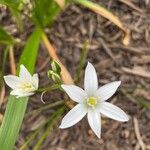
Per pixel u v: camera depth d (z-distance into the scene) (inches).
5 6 12.6
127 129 12.6
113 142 12.6
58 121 12.8
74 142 12.7
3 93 13.2
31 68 11.2
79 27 13.7
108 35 13.5
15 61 13.5
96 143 12.6
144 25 13.5
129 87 12.9
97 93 9.2
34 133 11.9
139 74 13.0
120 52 13.3
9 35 12.9
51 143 12.7
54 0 12.0
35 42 12.0
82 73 13.0
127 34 12.9
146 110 12.7
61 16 13.8
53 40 13.6
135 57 13.2
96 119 8.9
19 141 12.8
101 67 13.2
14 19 13.9
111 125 12.7
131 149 12.4
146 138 12.5
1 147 10.2
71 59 13.3
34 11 12.0
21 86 9.5
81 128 12.8
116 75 13.1
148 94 12.8
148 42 13.3
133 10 13.7
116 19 12.2
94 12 13.7
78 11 13.8
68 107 11.9
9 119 10.4
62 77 11.6
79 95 9.1
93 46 13.4
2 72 12.8
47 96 13.0
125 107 12.8
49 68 13.4
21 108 10.5
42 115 12.9
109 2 13.8
